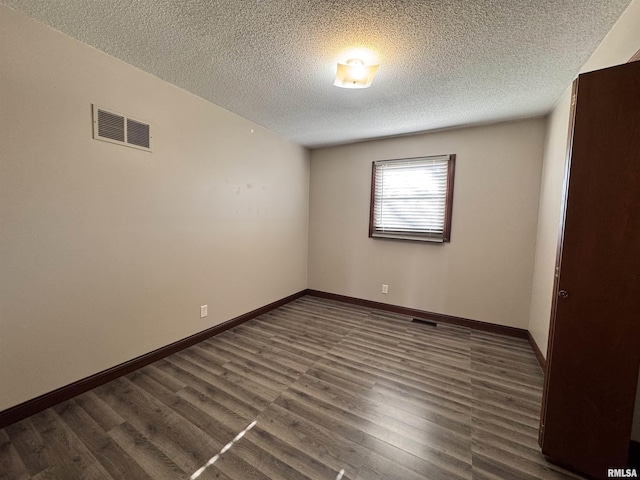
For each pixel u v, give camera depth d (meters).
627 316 1.19
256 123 3.10
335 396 1.89
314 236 4.23
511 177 2.88
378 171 3.64
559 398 1.33
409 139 3.41
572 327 1.29
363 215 3.79
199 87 2.30
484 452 1.45
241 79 2.15
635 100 1.13
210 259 2.72
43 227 1.63
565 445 1.34
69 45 1.67
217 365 2.26
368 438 1.53
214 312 2.81
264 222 3.38
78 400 1.78
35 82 1.56
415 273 3.45
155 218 2.22
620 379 1.22
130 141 2.02
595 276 1.23
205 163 2.59
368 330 3.04
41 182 1.61
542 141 2.73
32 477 1.26
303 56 1.82
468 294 3.15
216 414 1.69
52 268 1.68
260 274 3.40
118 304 2.02
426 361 2.39
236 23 1.51
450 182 3.15
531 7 1.34
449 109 2.59
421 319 3.38
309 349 2.57
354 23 1.49
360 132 3.33
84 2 1.38
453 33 1.55
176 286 2.42
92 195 1.84
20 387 1.59
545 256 2.43
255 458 1.39
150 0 1.35
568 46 1.64
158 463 1.35
